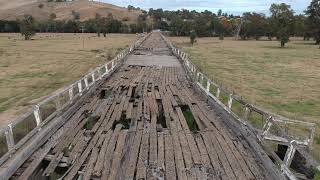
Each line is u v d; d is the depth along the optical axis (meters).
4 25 141.50
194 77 22.89
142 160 9.85
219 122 13.94
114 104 16.34
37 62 42.50
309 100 25.06
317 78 35.75
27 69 36.47
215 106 15.85
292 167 12.12
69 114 14.14
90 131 12.09
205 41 102.25
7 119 17.73
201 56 55.12
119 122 13.75
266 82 32.28
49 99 12.48
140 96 18.48
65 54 52.19
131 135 11.87
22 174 8.84
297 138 12.94
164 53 44.66
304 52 68.88
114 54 48.88
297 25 114.06
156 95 18.78
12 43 77.69
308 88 29.88
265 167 9.51
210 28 137.88
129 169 9.25
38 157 9.90
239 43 96.50
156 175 9.02
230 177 9.05
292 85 31.19
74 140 11.33
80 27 147.88
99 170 9.12
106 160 9.72
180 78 25.11
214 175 9.16
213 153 10.55
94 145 10.86
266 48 79.19
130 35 129.38
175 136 12.01
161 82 23.16
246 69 41.19
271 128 13.66
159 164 9.64
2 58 46.84
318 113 21.27
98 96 18.38
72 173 9.00
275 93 27.22
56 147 10.73
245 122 12.67
